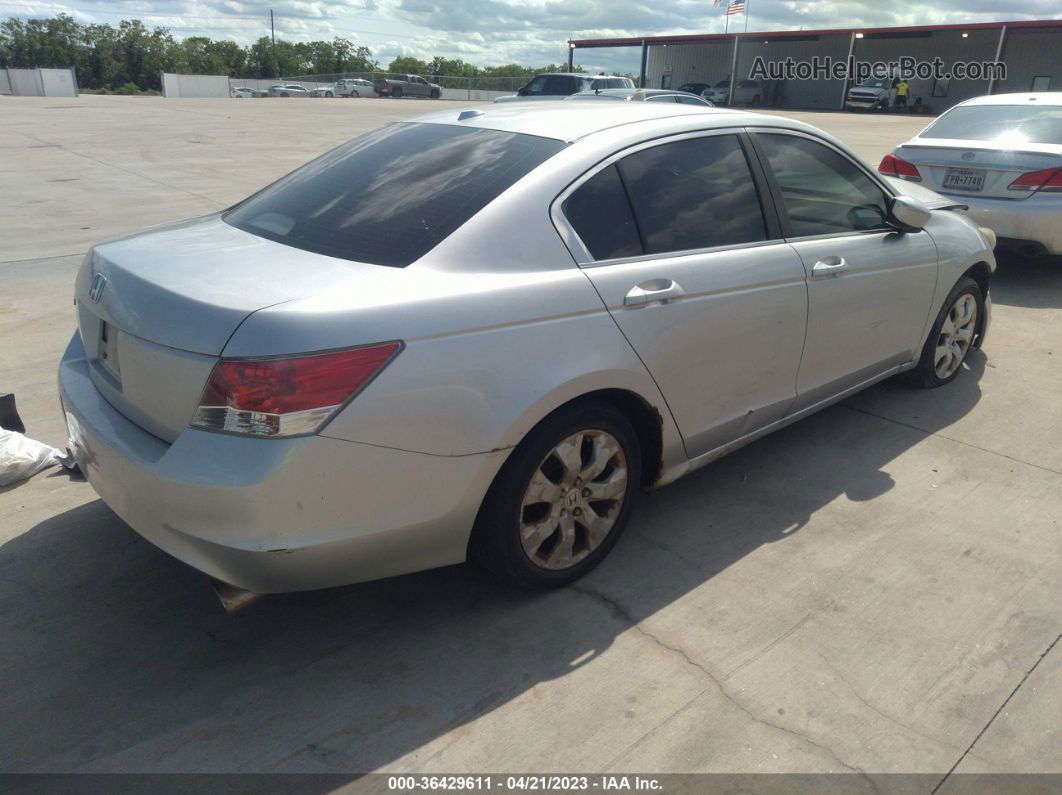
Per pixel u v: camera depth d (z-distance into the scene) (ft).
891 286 12.82
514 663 8.47
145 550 10.26
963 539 10.81
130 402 8.04
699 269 9.80
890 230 12.87
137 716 7.72
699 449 10.71
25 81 154.61
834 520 11.23
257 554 7.15
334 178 10.06
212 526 7.14
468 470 7.93
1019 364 17.08
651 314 9.25
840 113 127.95
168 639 8.75
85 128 68.85
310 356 6.96
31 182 38.09
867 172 12.74
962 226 14.88
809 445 13.47
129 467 7.54
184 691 8.04
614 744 7.50
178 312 7.39
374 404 7.25
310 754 7.34
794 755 7.41
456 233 8.28
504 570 8.98
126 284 8.12
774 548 10.55
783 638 8.89
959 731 7.72
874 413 14.69
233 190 36.50
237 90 176.76
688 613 9.27
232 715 7.75
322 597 9.50
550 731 7.63
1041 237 21.36
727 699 8.04
